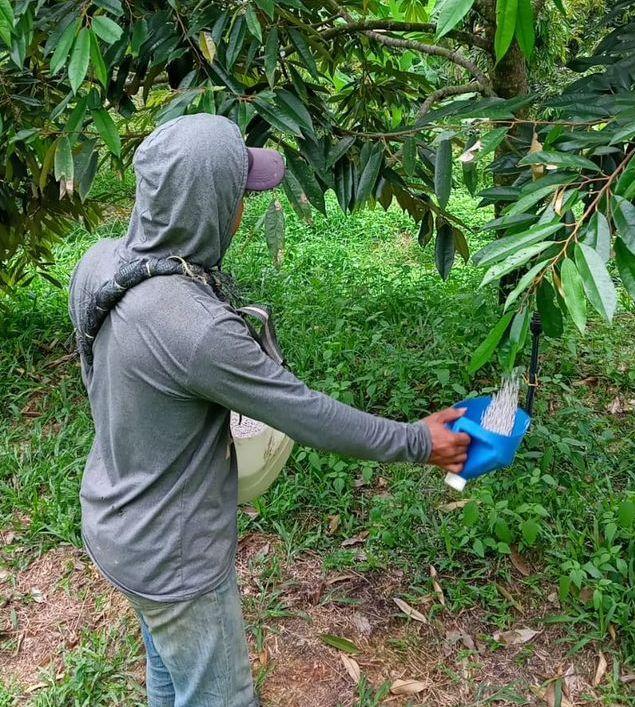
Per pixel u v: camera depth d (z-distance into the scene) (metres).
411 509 2.85
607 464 3.12
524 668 2.35
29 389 3.93
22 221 3.87
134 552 1.50
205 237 1.39
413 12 3.98
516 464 3.04
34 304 4.68
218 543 1.55
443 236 2.88
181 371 1.35
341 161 2.58
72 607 2.66
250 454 1.84
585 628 2.43
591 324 4.31
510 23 1.40
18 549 2.91
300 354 3.88
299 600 2.62
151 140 1.37
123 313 1.39
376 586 2.66
